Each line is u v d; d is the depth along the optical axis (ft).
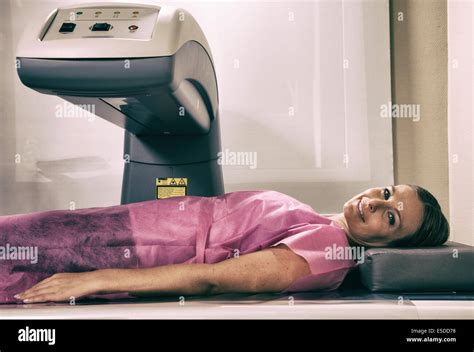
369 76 6.17
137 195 5.08
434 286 3.66
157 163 5.08
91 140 6.39
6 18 6.37
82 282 3.39
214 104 4.84
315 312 3.01
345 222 4.82
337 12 6.20
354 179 6.21
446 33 5.76
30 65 3.38
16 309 3.11
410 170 6.19
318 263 3.71
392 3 6.24
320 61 6.23
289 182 6.27
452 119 5.52
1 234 3.67
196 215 3.98
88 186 6.39
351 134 6.21
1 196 6.36
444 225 4.56
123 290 3.42
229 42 6.27
